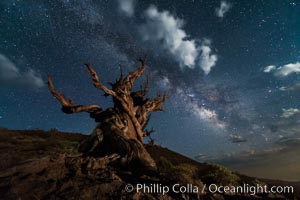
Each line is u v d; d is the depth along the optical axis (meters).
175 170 15.63
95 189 10.56
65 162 12.73
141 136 18.72
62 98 16.73
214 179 16.31
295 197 18.45
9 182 10.14
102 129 17.08
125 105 18.30
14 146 17.19
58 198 9.77
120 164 14.77
